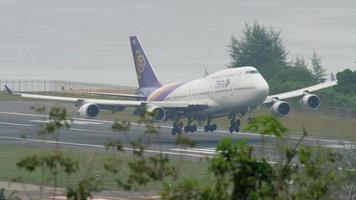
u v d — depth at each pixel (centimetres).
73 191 7312
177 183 7569
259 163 7144
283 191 7375
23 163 7250
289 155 7531
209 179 7612
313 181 7594
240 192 7131
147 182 7306
